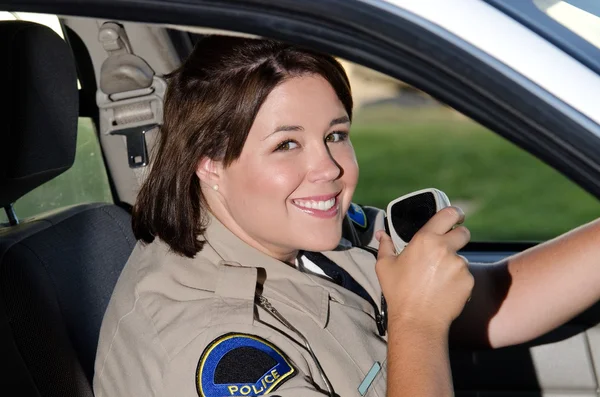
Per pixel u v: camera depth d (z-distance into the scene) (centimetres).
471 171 1132
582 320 245
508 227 934
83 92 238
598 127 118
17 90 181
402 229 162
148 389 157
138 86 228
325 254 186
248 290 160
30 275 182
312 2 119
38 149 186
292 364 155
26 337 178
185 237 165
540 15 126
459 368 248
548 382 246
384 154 1205
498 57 119
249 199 156
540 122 118
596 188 120
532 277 196
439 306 153
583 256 192
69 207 217
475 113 121
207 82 154
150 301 165
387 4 119
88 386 184
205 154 159
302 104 151
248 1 119
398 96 1347
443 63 119
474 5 121
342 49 121
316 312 165
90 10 124
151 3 121
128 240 223
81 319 191
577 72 120
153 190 167
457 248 155
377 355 171
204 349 153
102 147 241
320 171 154
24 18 226
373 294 186
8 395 178
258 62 151
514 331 198
